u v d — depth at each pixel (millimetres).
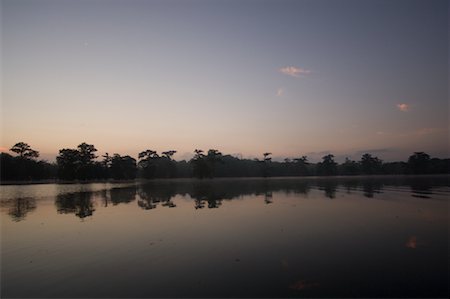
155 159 143875
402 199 39000
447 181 87312
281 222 23875
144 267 13820
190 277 12477
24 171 121375
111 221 25672
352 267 13336
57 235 20609
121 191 63000
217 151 143250
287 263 14023
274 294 10766
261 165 174375
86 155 126000
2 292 11406
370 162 189000
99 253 16141
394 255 14961
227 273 12852
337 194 48312
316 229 21078
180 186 80250
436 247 16219
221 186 77250
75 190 69062
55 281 12352
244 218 25984
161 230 21672
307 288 11219
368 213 27672
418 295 10500
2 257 15766
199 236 19594
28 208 35625
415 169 164875
